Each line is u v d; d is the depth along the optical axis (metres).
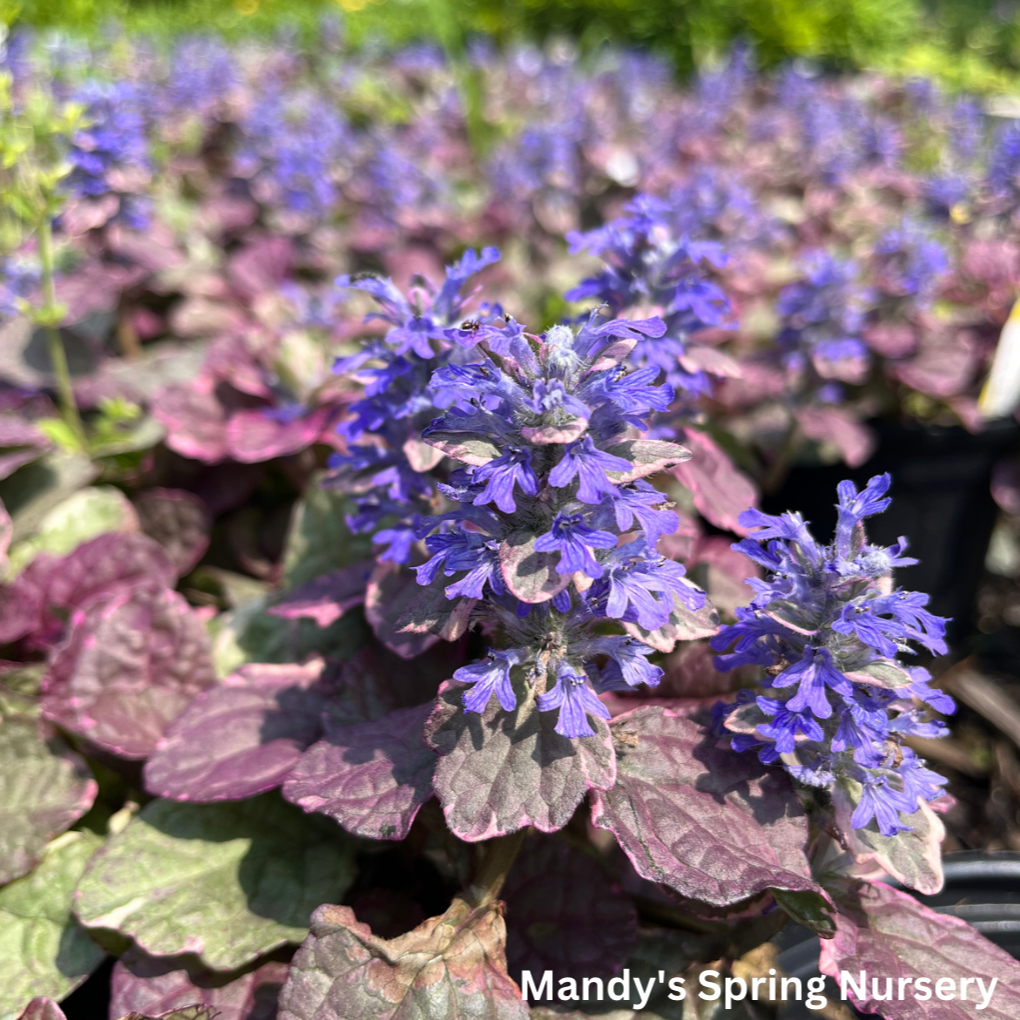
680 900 0.25
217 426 0.43
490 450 0.20
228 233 0.66
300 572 0.34
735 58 0.98
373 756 0.24
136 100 0.55
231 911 0.26
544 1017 0.24
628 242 0.28
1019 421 0.48
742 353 0.52
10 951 0.27
